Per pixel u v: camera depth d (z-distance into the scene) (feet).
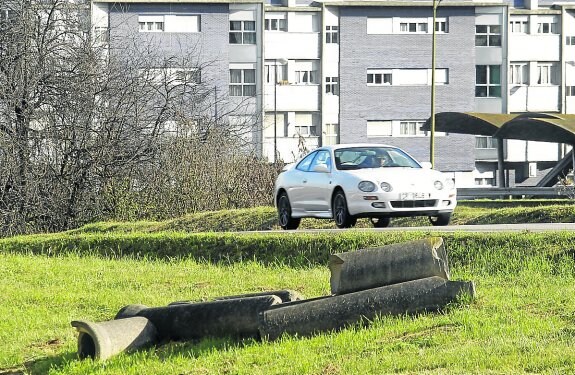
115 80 218.18
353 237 116.67
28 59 211.00
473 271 100.94
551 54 566.36
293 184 151.02
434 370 60.80
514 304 76.84
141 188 210.79
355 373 62.03
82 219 211.41
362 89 547.08
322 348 69.82
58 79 213.25
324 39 542.98
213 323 79.20
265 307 78.07
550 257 100.12
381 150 147.13
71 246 142.20
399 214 137.49
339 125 545.85
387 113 549.13
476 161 563.07
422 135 552.00
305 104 542.98
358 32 545.03
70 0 241.35
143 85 221.46
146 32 514.27
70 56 217.36
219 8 522.47
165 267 121.39
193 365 70.74
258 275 111.14
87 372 73.15
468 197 312.29
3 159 207.51
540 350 62.54
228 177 213.46
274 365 66.64
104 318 95.45
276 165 223.51
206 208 209.97
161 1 514.27
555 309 74.49
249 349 72.38
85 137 211.00
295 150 539.70
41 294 106.52
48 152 211.20
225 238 127.34
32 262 129.70
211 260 125.39
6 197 208.95
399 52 547.90
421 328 71.15
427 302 75.66
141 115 217.36
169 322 80.43
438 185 139.33
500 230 117.60
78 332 81.97
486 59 554.87
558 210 158.92
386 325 73.31
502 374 58.44
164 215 209.36
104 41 230.89
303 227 169.17
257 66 531.50
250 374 65.41
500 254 103.14
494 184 566.36
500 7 552.82
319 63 544.62
